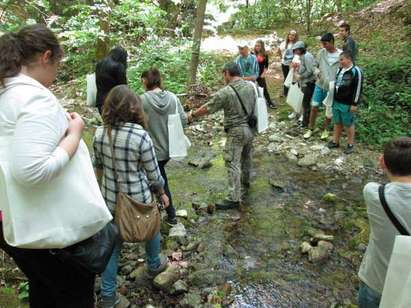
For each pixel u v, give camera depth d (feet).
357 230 13.34
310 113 21.99
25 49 4.99
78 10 33.06
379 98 23.35
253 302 10.12
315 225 13.66
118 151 8.36
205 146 20.31
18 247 4.90
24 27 5.19
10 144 4.73
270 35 45.70
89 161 5.45
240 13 52.60
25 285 9.62
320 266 11.57
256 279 10.95
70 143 4.98
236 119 14.03
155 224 8.75
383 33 35.22
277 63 36.14
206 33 47.85
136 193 8.57
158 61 28.12
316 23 46.03
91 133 20.44
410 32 33.09
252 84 14.24
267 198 15.46
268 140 21.13
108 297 9.07
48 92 4.98
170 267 10.76
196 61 26.09
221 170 17.74
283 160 18.94
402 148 6.22
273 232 13.20
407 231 6.05
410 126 21.03
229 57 36.76
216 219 13.89
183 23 42.47
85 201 5.17
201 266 11.41
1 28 18.72
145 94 11.76
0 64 4.83
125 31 33.22
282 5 50.83
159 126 11.85
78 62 30.60
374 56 29.84
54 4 34.24
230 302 10.05
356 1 45.60
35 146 4.56
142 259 11.48
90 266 5.55
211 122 23.20
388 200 6.16
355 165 18.20
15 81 4.85
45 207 4.93
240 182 15.46
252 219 13.94
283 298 10.30
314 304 10.12
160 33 35.94
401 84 24.00
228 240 12.71
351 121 18.66
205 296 10.23
